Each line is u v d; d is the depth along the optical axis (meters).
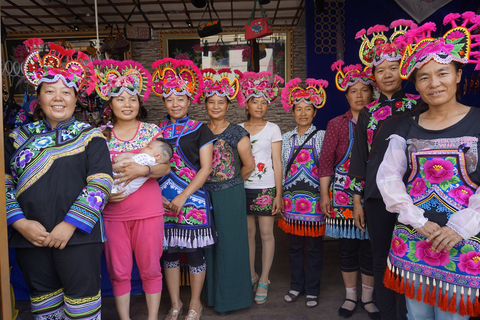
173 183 2.09
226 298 2.26
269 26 3.29
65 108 1.56
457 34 1.36
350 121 2.28
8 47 5.20
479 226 1.26
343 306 2.33
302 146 2.47
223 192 2.24
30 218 1.47
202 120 5.78
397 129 1.60
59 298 1.57
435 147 1.42
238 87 2.34
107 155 1.62
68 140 1.55
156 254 1.90
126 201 1.79
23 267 1.51
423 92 1.42
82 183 1.56
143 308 2.40
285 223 2.54
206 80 2.32
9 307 1.32
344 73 2.34
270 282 2.84
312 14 3.95
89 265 1.52
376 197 1.84
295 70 5.47
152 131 1.96
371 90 2.26
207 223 2.11
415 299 1.47
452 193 1.37
